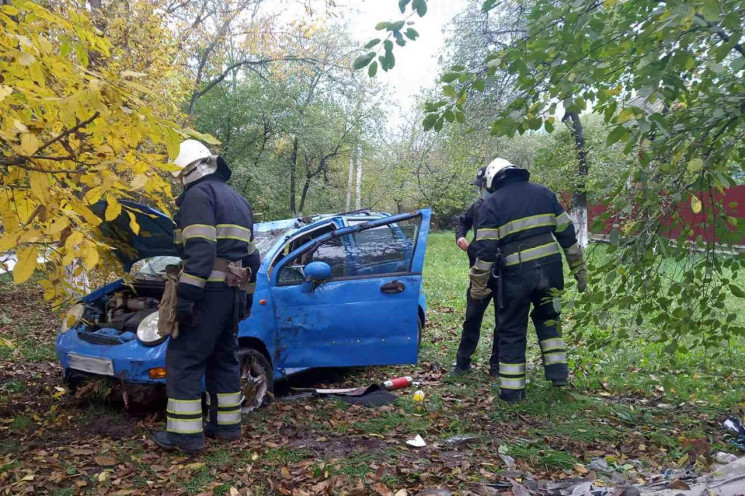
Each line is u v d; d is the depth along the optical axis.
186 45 14.96
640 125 2.51
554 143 16.09
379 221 5.15
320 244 5.12
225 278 3.72
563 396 4.71
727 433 3.96
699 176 2.97
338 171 32.44
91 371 4.29
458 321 8.56
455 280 12.81
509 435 4.04
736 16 2.31
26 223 2.10
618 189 3.01
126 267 4.62
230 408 3.94
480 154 18.94
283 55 17.59
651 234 3.01
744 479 2.91
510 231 4.64
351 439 3.98
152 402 4.54
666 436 3.85
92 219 2.08
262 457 3.64
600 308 3.43
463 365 5.75
